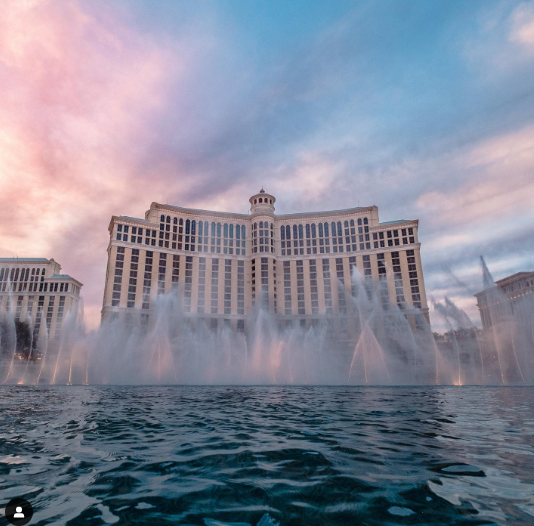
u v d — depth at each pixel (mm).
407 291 114375
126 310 107188
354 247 124250
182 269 119750
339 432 10469
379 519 4602
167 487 5891
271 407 16891
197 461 7402
